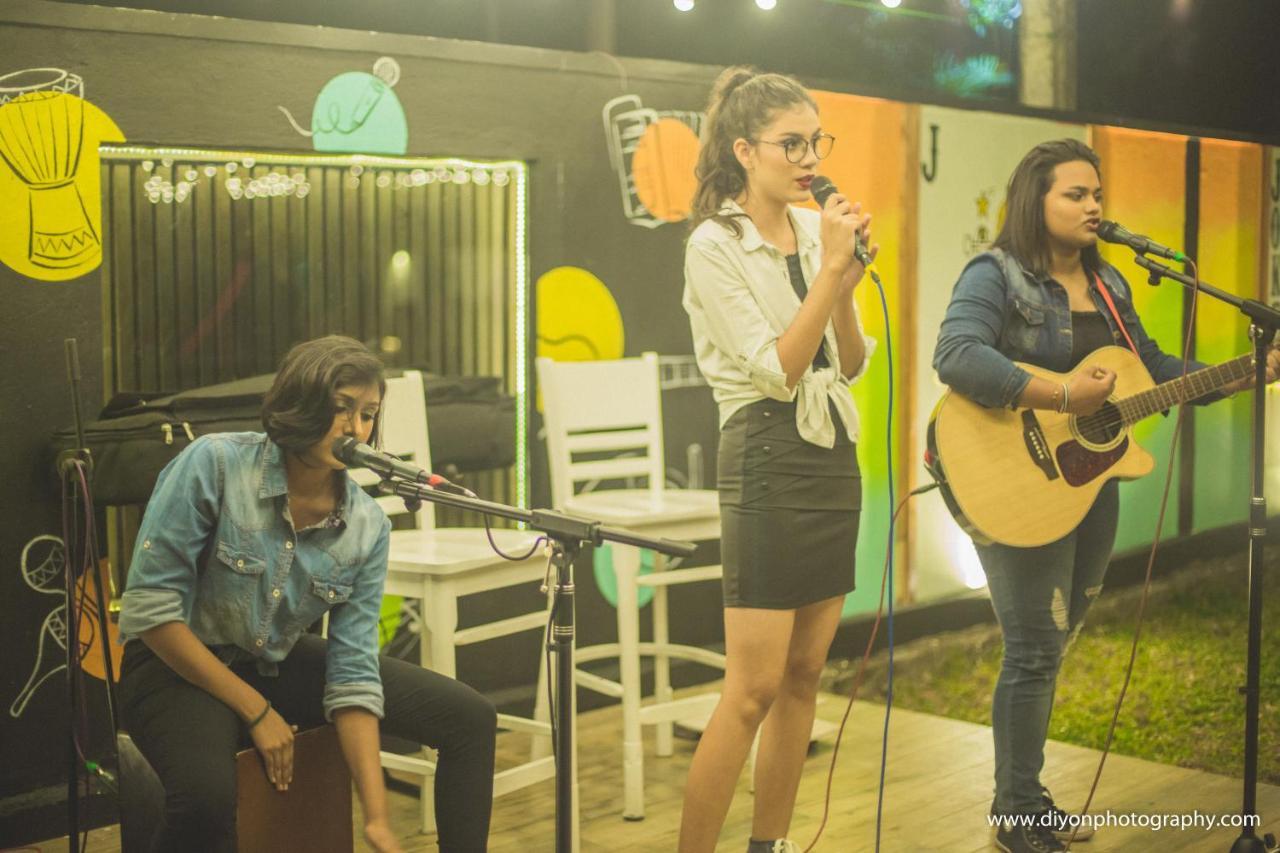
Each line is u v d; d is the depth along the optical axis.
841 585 2.75
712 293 2.68
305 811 2.53
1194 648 5.21
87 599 3.41
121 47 3.45
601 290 4.43
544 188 4.29
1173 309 6.23
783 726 2.84
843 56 6.35
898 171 5.05
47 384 3.37
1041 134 5.57
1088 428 3.08
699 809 2.72
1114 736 4.21
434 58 4.00
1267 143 6.68
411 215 4.13
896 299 5.08
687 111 4.58
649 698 4.47
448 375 4.23
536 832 3.37
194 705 2.42
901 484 5.14
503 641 4.26
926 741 4.02
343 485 2.59
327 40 3.79
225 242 3.80
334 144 3.83
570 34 5.42
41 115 3.33
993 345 3.05
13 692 3.35
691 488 4.68
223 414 3.43
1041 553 3.03
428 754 3.51
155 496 2.48
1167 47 7.46
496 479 4.34
